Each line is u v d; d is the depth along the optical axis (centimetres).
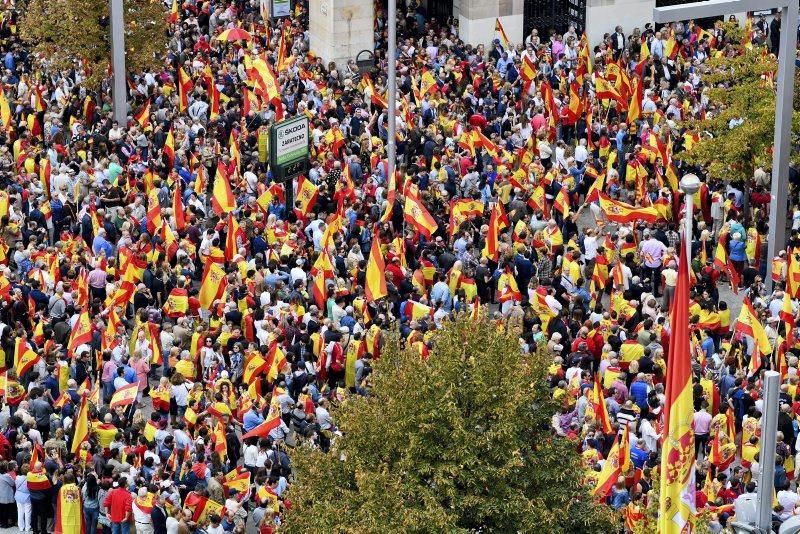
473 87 18088
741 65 15438
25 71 18725
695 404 11350
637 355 11781
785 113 12975
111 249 14062
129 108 17800
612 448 10188
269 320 12269
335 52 19675
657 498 8888
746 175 14988
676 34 19375
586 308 13275
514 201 14725
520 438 8694
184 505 10275
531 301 12600
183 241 13662
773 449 5909
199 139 16250
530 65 17988
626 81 17225
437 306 13000
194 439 11131
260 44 19362
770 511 5988
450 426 8538
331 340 12138
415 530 8212
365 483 8394
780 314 12450
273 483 10325
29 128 16738
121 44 17038
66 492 10362
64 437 11044
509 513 8425
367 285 12712
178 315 12688
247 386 11700
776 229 13250
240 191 15050
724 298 14225
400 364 8981
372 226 14138
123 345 12312
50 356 11838
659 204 14388
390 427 8644
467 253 13912
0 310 12838
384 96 17900
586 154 16062
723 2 11244
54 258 13150
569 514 8662
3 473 10812
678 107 17062
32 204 14850
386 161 15862
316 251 13762
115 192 14750
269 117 16900
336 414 9006
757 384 11394
